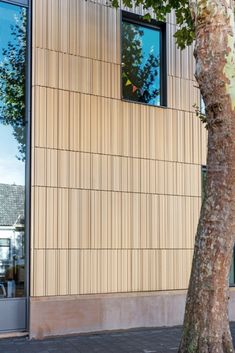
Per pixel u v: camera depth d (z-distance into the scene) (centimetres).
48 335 897
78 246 941
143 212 1023
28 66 940
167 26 1101
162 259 1038
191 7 644
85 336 918
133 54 1068
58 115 946
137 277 1003
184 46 962
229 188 614
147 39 1091
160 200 1048
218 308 612
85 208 956
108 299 963
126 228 999
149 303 1010
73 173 950
